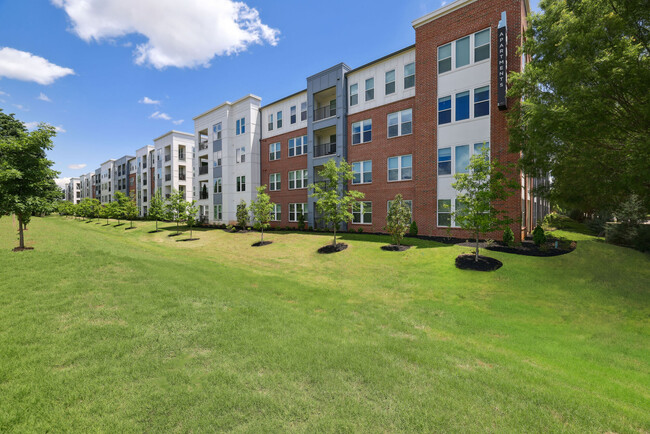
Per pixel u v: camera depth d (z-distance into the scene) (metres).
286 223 27.97
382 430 3.11
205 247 20.06
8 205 11.28
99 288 7.61
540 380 4.37
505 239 14.64
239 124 31.12
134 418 3.17
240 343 5.07
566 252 12.87
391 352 5.11
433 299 9.02
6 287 7.34
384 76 20.73
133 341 4.94
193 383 3.85
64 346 4.67
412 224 18.50
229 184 31.83
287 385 3.88
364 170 21.84
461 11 16.89
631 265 11.14
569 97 9.69
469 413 3.44
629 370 5.08
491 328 6.91
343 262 13.70
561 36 10.04
